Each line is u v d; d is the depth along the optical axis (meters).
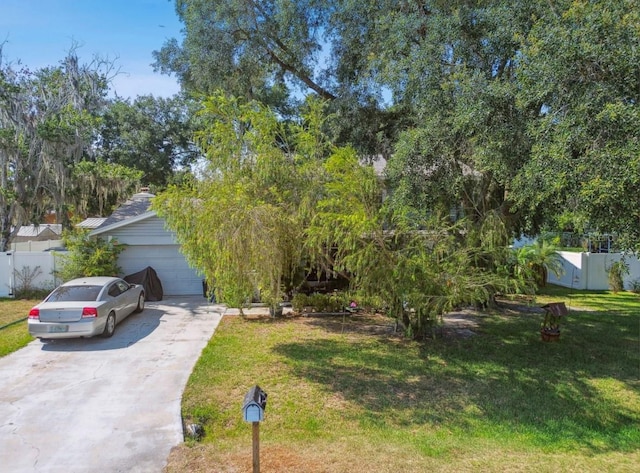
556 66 6.75
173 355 9.54
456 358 9.80
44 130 17.17
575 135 6.50
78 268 15.20
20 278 16.20
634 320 13.67
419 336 11.14
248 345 10.41
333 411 7.00
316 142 9.72
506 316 14.38
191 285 16.95
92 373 8.38
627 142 6.06
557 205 8.66
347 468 5.09
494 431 6.50
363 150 15.02
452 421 6.79
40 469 5.07
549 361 9.74
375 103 14.50
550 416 7.07
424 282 8.98
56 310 10.00
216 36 15.21
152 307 14.82
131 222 16.36
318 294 14.75
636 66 6.18
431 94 9.93
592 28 6.48
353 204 8.62
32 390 7.52
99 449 5.54
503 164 8.45
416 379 8.48
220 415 6.74
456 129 9.08
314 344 10.60
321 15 15.27
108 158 29.92
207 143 9.19
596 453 5.89
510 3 9.23
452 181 10.33
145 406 6.88
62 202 18.41
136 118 30.03
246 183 8.91
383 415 6.91
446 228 9.50
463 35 10.09
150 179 31.30
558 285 20.95
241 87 16.92
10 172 17.94
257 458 4.49
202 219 8.33
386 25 11.88
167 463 5.20
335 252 10.32
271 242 8.41
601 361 9.83
